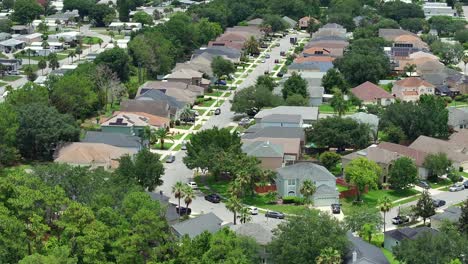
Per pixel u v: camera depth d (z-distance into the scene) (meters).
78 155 192.75
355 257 133.50
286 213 170.62
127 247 131.12
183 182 190.12
